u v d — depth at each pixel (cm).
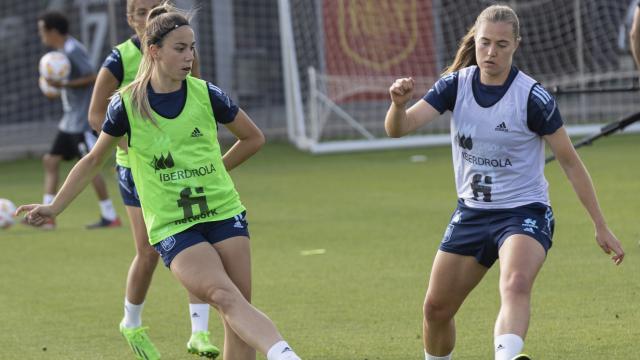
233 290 1697
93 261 3450
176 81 1792
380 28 7456
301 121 7225
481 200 1773
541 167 1784
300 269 3161
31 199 5141
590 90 3186
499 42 1709
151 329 2486
